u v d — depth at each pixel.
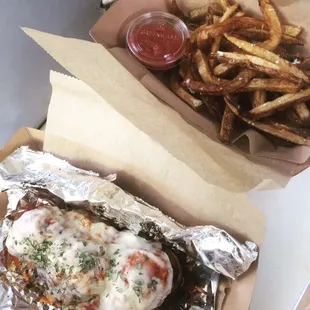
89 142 0.34
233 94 0.34
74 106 0.34
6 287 0.32
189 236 0.30
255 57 0.32
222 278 0.31
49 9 0.38
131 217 0.31
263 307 0.31
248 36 0.35
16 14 0.36
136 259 0.29
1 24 0.35
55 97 0.34
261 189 0.32
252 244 0.29
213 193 0.31
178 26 0.36
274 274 0.32
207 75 0.33
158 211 0.31
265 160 0.32
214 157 0.31
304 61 0.34
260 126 0.33
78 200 0.32
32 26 0.37
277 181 0.32
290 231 0.32
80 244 0.30
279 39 0.33
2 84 0.36
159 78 0.36
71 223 0.32
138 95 0.32
